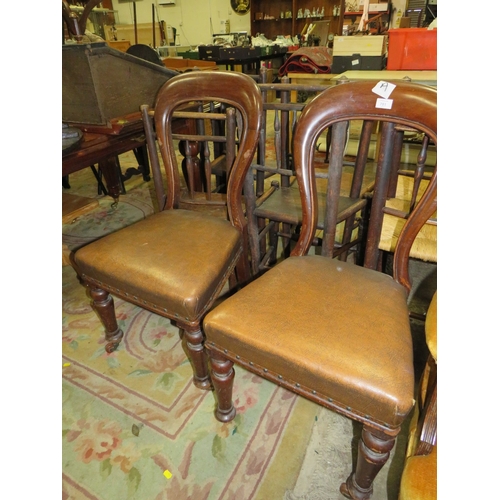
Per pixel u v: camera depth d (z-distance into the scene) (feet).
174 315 3.12
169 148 3.97
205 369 3.61
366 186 4.82
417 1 10.94
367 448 2.33
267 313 2.54
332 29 17.20
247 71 15.56
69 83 4.54
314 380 2.24
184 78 3.62
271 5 18.20
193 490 2.96
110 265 3.26
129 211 7.76
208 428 3.43
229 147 3.70
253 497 2.90
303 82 8.79
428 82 5.61
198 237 3.53
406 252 2.93
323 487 2.93
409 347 2.30
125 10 20.16
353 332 2.35
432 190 2.67
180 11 19.72
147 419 3.53
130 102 5.00
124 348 4.37
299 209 4.42
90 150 4.44
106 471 3.11
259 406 3.63
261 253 5.23
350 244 4.43
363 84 2.74
